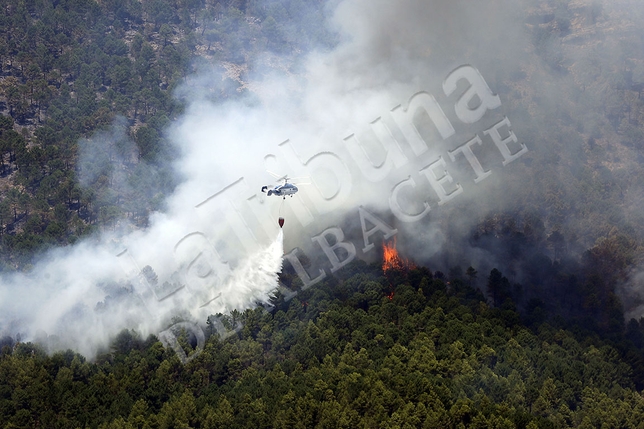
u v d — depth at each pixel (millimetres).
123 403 165500
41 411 164125
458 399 167125
